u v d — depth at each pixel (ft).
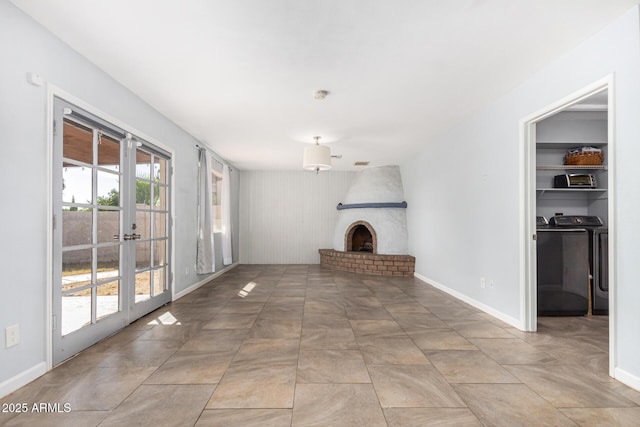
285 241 26.91
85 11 6.62
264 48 8.14
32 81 6.81
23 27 6.66
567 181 12.35
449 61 8.83
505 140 11.02
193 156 16.51
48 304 7.30
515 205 10.50
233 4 6.43
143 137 11.52
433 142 17.42
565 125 12.66
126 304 10.60
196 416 5.65
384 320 11.35
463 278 14.14
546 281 11.89
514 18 6.93
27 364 6.82
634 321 6.67
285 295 15.33
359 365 7.74
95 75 8.98
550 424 5.47
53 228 7.55
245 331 10.17
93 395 6.33
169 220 13.84
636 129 6.58
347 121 14.05
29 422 5.47
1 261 6.23
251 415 5.69
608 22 7.08
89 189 8.93
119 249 10.32
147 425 5.40
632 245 6.68
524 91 10.05
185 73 9.49
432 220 17.70
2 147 6.24
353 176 26.76
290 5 6.48
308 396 6.33
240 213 26.81
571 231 11.87
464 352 8.54
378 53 8.40
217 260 21.21
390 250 22.17
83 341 8.57
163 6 6.48
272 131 15.56
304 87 10.52
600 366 7.70
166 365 7.70
